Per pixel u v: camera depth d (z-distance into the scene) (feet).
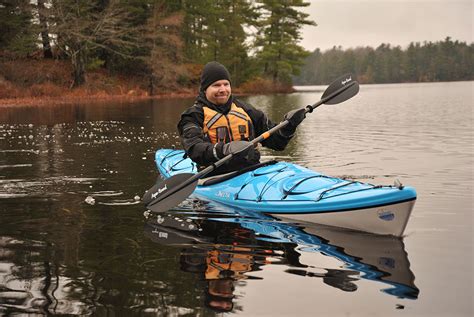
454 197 14.94
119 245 10.82
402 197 11.07
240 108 15.69
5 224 12.63
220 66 15.24
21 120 46.78
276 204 13.46
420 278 8.71
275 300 7.89
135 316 7.34
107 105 73.00
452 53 409.28
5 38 92.32
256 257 9.98
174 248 10.56
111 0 95.45
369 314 7.38
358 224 11.87
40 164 22.12
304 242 10.96
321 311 7.48
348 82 17.33
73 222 12.75
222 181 15.43
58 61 106.22
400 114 53.31
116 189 16.83
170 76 110.93
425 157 23.17
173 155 20.88
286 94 135.74
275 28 161.48
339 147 27.43
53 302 7.87
